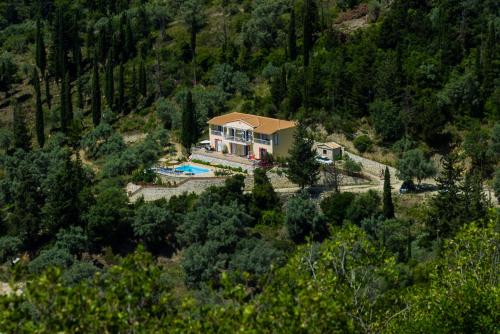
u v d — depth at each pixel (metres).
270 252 74.25
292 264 29.72
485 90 102.38
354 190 93.19
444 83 106.00
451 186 81.19
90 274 72.50
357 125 105.69
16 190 95.00
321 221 85.12
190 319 24.75
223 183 96.94
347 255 32.75
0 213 92.75
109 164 107.06
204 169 103.56
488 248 35.22
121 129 126.00
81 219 86.31
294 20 130.25
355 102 106.69
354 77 109.19
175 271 80.44
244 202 90.38
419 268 58.12
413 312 34.47
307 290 25.58
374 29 124.12
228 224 81.12
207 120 120.69
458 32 113.38
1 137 123.38
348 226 33.31
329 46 124.69
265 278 27.25
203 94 124.94
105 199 88.69
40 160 110.06
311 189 94.94
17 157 111.50
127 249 86.12
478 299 32.19
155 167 105.44
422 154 92.38
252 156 105.19
